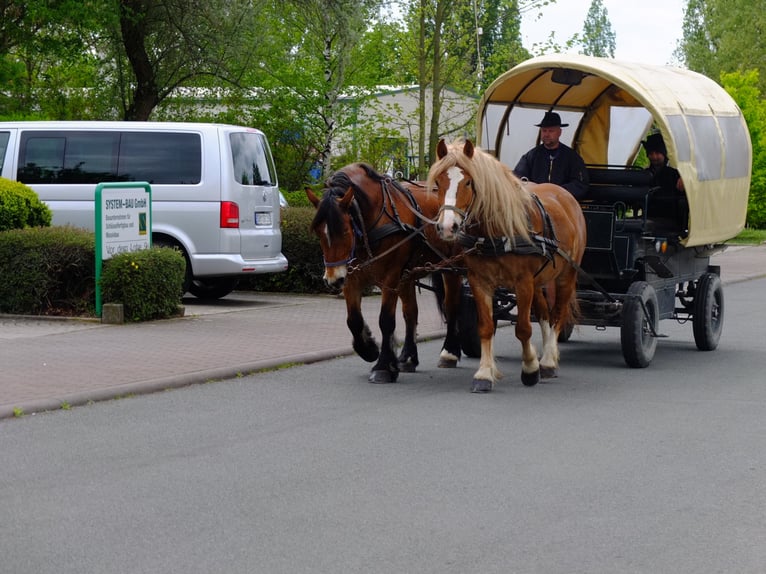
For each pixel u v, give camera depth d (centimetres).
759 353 1323
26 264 1408
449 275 1149
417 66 2520
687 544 573
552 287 1120
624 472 724
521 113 1353
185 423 860
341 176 1018
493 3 2464
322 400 968
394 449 781
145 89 2856
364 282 1069
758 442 821
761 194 4088
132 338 1257
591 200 1260
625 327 1162
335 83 2789
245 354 1173
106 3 2484
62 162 1614
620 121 1402
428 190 960
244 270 1584
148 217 1460
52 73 3228
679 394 1026
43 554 547
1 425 841
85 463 727
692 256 1320
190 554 549
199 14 2720
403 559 544
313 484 683
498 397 998
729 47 6794
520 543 571
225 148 1585
